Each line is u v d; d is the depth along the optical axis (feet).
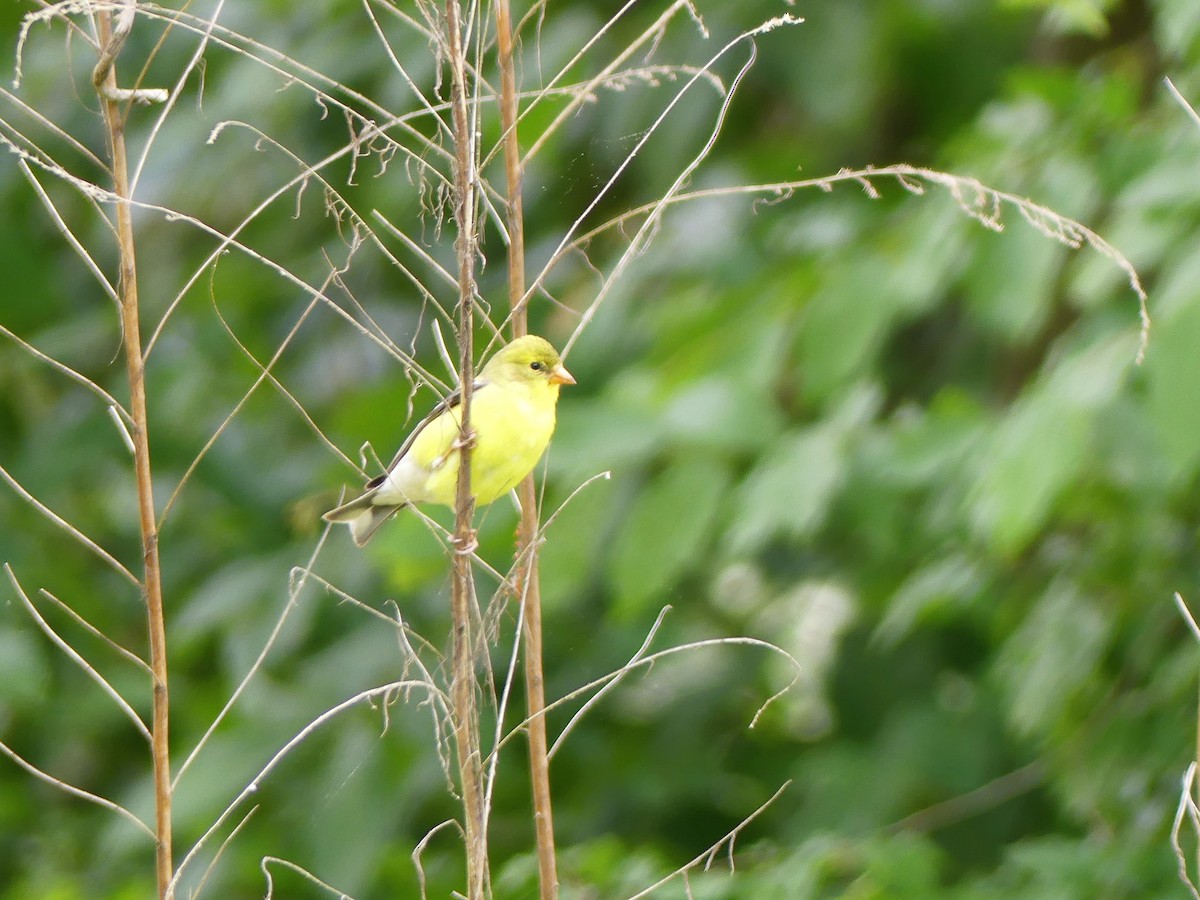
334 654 36.37
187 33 39.45
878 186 34.91
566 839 37.27
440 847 37.35
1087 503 30.14
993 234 26.53
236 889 35.29
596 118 35.06
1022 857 27.94
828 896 28.35
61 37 42.11
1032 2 29.09
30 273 41.09
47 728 40.09
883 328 26.66
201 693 40.47
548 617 38.17
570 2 36.37
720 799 37.83
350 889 33.47
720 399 27.07
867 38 33.91
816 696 39.47
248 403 40.86
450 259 38.19
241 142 38.99
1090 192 26.55
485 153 32.91
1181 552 31.42
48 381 43.16
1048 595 32.35
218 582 38.19
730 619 39.58
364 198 38.06
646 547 26.73
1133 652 31.42
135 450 17.61
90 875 39.29
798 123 38.06
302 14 37.96
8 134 40.55
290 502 39.68
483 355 19.13
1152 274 27.07
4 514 40.63
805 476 26.20
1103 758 30.48
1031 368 35.42
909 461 27.27
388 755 34.71
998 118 28.53
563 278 37.35
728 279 33.35
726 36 34.22
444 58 21.49
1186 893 26.73
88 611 40.45
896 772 33.99
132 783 41.22
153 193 40.65
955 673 37.17
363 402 35.78
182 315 42.55
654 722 38.88
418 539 29.01
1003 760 34.12
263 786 35.81
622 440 27.07
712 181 36.24
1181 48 26.08
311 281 40.70
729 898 27.86
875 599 36.65
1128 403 26.55
